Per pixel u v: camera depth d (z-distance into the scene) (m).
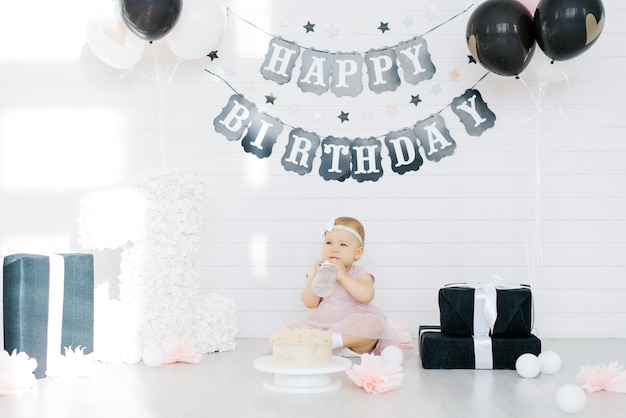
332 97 4.14
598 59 4.14
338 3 4.14
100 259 4.10
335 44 4.14
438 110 4.14
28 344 3.08
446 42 4.14
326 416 2.55
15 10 4.12
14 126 4.12
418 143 4.14
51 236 4.12
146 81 4.13
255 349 3.77
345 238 3.71
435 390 2.91
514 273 4.13
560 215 4.14
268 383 2.96
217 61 4.15
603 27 3.81
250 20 4.15
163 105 4.14
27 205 4.12
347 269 3.76
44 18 4.13
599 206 4.14
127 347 3.39
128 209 3.46
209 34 3.78
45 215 4.12
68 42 4.13
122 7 3.56
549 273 4.14
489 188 4.14
